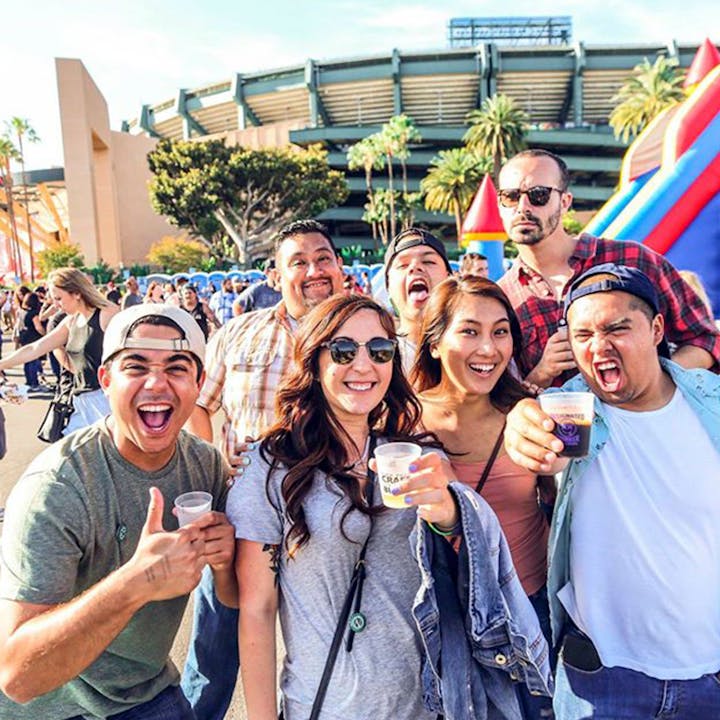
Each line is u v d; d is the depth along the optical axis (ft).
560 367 8.16
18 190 254.68
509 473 7.14
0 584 5.11
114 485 5.73
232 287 56.34
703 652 6.07
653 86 172.24
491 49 263.29
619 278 5.97
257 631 5.48
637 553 6.12
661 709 6.07
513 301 10.36
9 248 251.39
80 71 189.26
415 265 10.59
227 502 5.74
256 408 9.36
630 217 17.11
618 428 6.29
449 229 247.70
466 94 280.31
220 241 179.32
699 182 16.51
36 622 4.80
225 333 10.09
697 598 6.01
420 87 276.41
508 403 7.38
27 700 4.87
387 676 5.27
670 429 6.17
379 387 5.84
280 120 305.94
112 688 5.83
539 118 300.81
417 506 5.17
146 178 247.29
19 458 23.44
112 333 5.65
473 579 5.24
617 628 6.28
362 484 5.65
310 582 5.39
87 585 5.68
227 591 6.19
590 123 297.53
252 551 5.56
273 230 173.37
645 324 5.96
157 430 5.66
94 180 199.82
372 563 5.43
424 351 7.71
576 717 6.32
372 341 5.71
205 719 8.52
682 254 16.89
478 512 5.35
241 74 289.94
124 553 5.74
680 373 6.30
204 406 10.21
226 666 8.47
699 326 9.27
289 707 5.39
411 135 198.90
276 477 5.58
